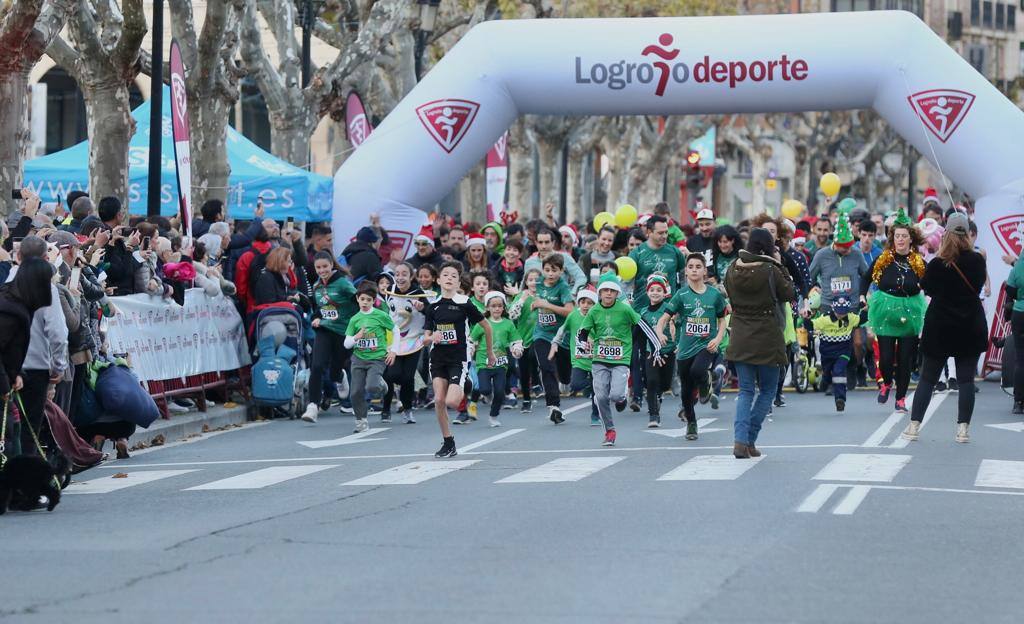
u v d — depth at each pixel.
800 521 15.15
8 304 16.84
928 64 34.56
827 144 114.25
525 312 28.20
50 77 70.56
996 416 26.38
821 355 28.16
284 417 29.19
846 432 23.81
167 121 36.00
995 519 15.45
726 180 135.38
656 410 25.64
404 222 36.38
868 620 10.96
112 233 24.94
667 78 35.06
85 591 12.05
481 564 12.98
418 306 27.62
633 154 80.38
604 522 15.15
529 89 35.84
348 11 47.78
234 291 27.72
